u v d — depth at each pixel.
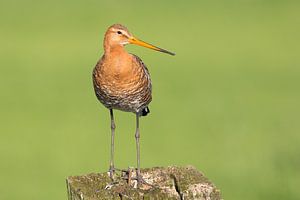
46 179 18.17
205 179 7.35
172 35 33.81
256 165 18.80
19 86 26.62
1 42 32.75
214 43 32.53
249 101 24.41
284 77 26.97
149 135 21.12
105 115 23.30
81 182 7.65
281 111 22.97
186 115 23.11
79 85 26.55
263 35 33.56
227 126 21.94
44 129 21.81
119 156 19.23
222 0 40.88
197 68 28.61
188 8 39.19
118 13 37.78
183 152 19.69
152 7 38.97
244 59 29.77
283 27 34.66
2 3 39.59
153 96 25.19
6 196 17.09
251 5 39.47
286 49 30.83
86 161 18.95
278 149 19.58
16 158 19.52
